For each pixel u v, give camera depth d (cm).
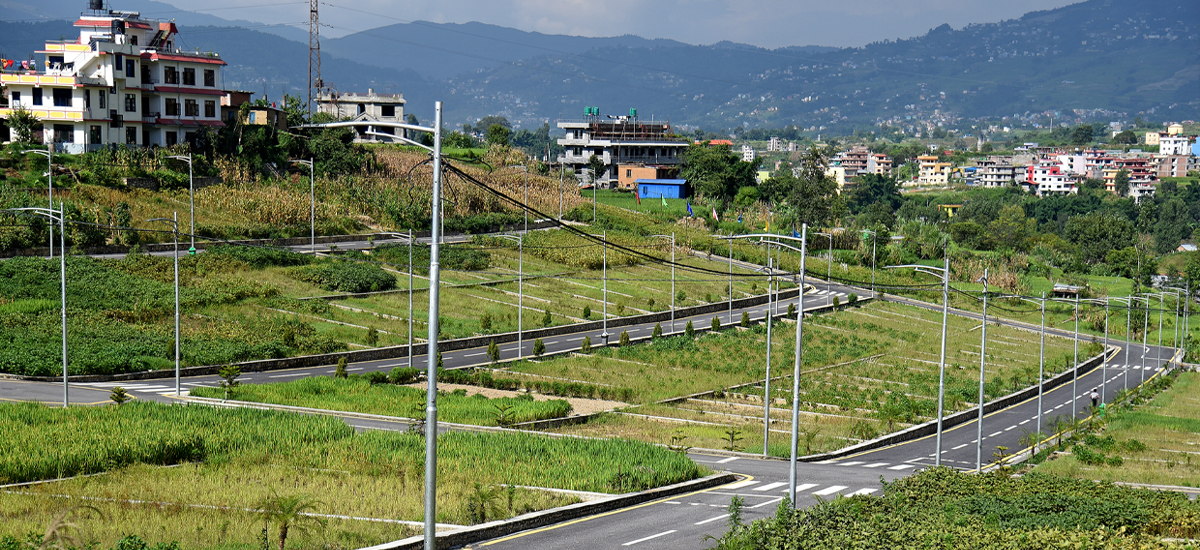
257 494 3438
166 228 9300
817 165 19350
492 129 19525
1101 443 6122
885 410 6644
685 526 3406
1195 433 6725
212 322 7500
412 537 3042
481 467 3984
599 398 6706
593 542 3162
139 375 6331
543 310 9425
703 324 9888
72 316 7106
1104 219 19900
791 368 8112
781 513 3070
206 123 11619
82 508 3153
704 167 18862
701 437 5553
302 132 12988
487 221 12519
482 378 6775
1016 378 8325
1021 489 3847
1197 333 12331
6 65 11031
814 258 14412
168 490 3447
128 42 11131
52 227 8338
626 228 13912
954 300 12975
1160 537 3178
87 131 10344
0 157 9588
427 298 9244
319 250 10000
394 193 12206
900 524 3055
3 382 5828
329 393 5938
